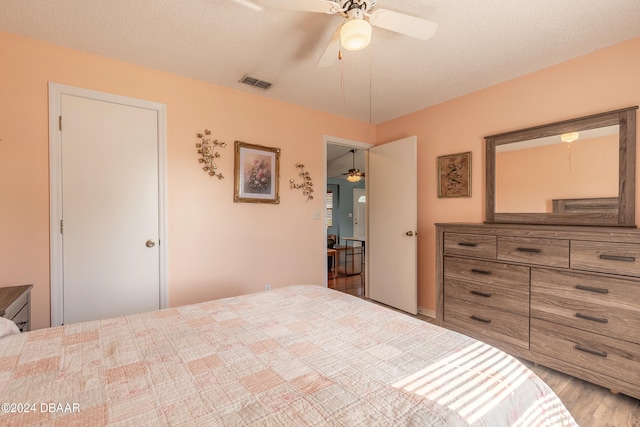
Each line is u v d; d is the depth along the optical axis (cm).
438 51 212
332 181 882
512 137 255
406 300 328
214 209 271
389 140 373
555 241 190
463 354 103
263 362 97
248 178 289
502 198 261
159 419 69
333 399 77
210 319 136
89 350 105
